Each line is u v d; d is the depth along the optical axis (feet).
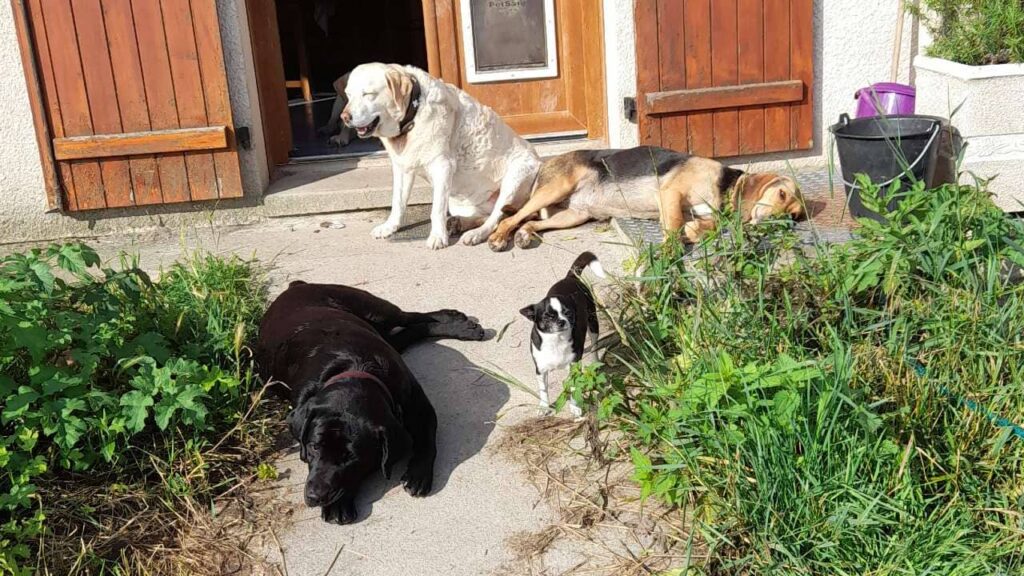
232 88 20.12
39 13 18.86
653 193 18.40
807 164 22.12
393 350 12.87
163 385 11.65
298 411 11.10
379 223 20.31
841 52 21.53
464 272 17.29
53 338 11.39
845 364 10.23
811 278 13.04
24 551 9.96
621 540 10.34
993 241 13.19
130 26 19.19
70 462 11.51
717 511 10.03
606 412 10.90
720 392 10.01
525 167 19.58
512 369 13.92
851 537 9.45
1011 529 9.30
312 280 17.21
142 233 20.49
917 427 10.59
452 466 11.87
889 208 17.13
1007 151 18.21
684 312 13.07
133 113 19.65
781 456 9.75
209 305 14.49
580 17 22.27
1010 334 11.59
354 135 25.85
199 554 10.59
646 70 20.70
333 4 34.78
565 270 17.06
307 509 11.28
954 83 18.63
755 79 21.06
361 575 10.22
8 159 19.85
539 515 10.85
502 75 22.58
